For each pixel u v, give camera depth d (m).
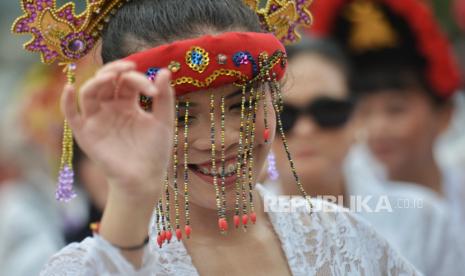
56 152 13.45
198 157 5.73
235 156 5.80
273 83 5.86
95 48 6.18
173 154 5.70
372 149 12.49
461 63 17.27
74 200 12.06
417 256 10.22
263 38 5.80
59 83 13.70
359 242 6.62
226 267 6.05
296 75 9.62
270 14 6.47
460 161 13.34
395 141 12.42
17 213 12.46
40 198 12.77
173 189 5.93
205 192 5.81
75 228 11.85
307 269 6.29
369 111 12.45
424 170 12.73
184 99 5.65
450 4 17.88
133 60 5.62
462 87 13.58
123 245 5.18
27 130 13.91
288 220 6.40
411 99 12.39
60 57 6.12
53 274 5.57
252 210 5.86
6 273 12.23
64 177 6.00
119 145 5.11
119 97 5.07
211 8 5.82
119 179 5.09
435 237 10.29
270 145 5.98
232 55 5.63
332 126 9.63
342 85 9.80
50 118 13.49
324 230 6.48
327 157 9.62
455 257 10.38
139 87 4.96
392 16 12.34
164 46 5.61
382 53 12.33
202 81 5.61
